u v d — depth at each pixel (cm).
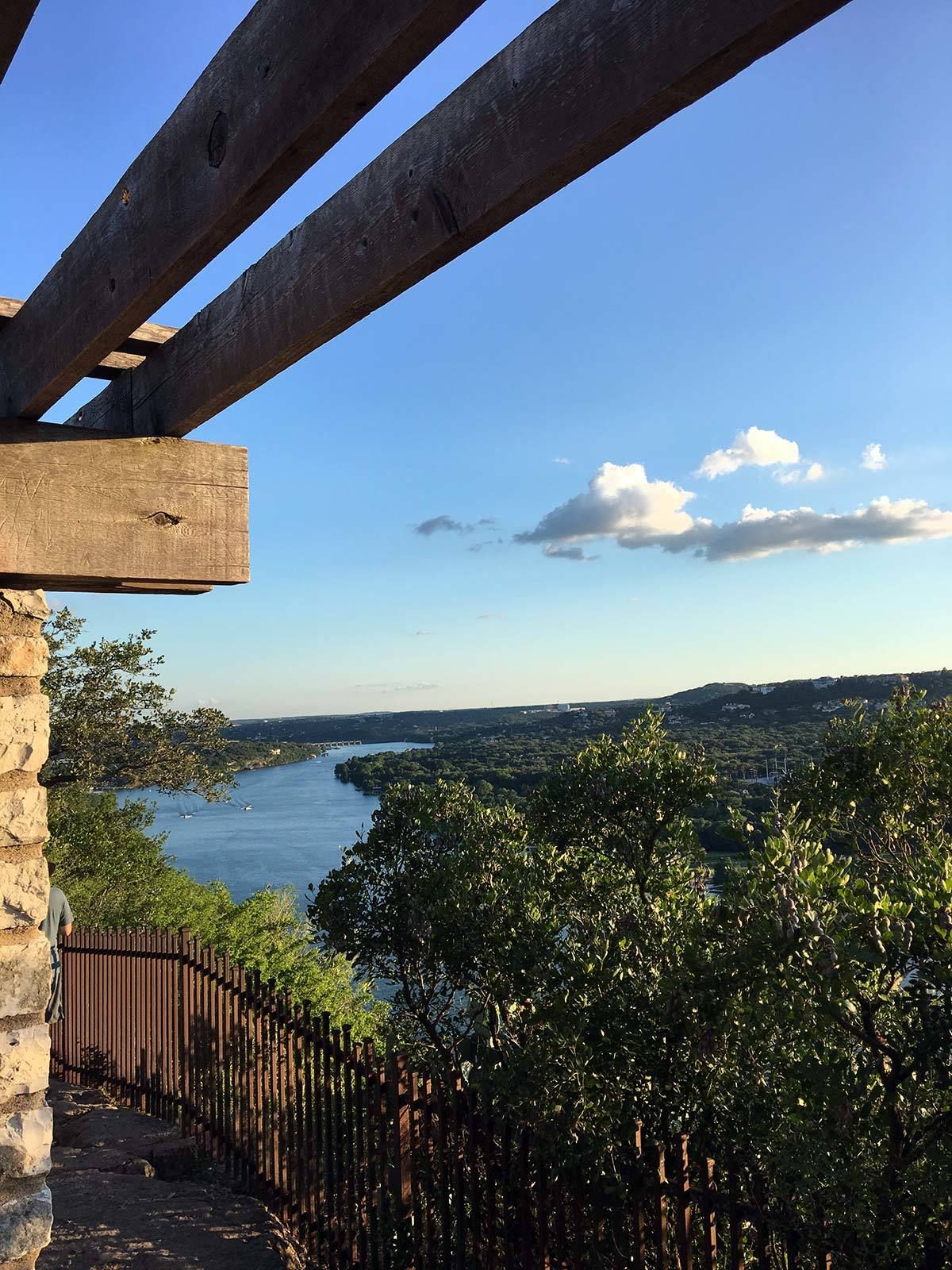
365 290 167
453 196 145
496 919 710
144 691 1930
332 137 134
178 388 249
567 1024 523
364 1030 1461
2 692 323
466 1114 422
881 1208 358
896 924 395
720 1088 466
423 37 114
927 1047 364
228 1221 533
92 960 843
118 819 2231
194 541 279
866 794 655
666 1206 390
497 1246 412
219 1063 643
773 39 102
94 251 197
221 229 155
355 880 805
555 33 126
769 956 412
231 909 2484
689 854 735
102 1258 473
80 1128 695
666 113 116
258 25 141
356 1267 477
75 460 261
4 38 130
